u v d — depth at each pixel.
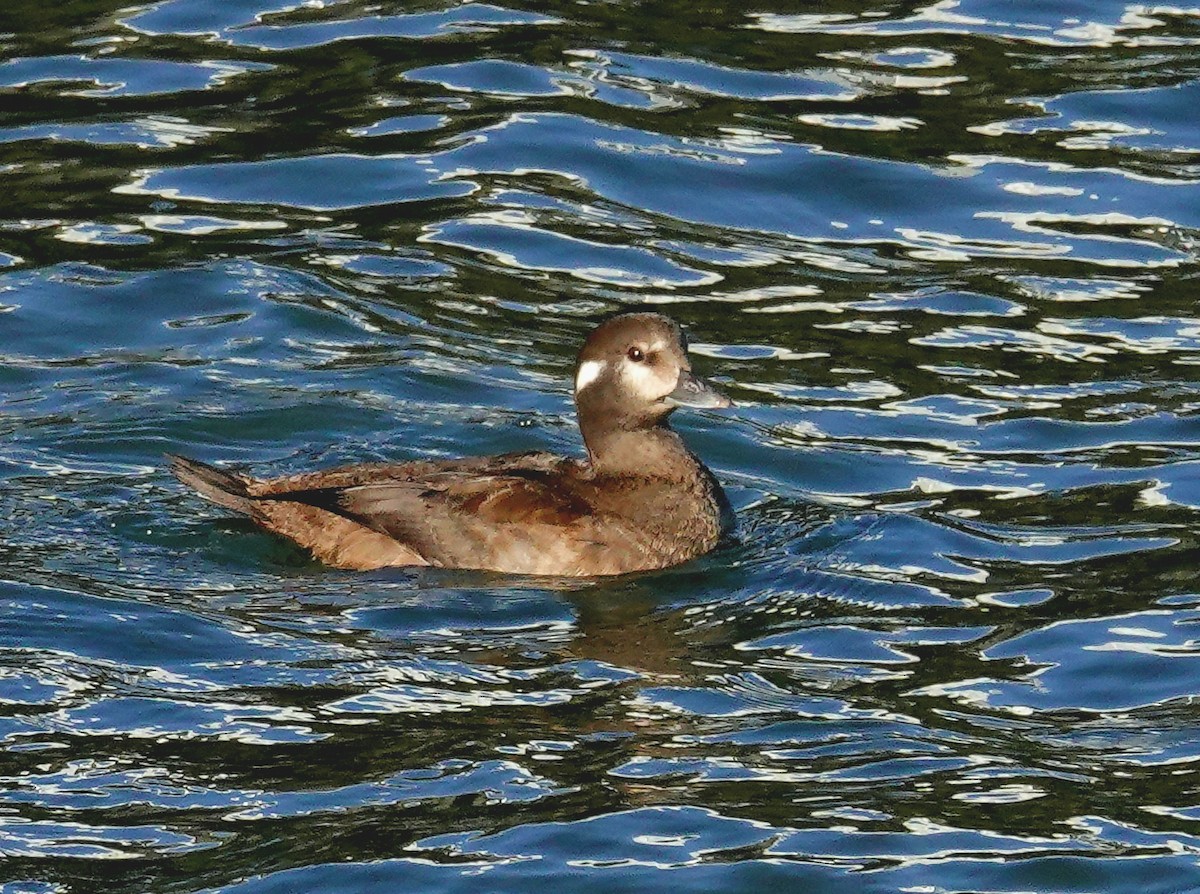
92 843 10.16
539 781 10.69
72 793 10.55
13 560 12.98
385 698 11.48
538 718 11.33
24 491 13.92
